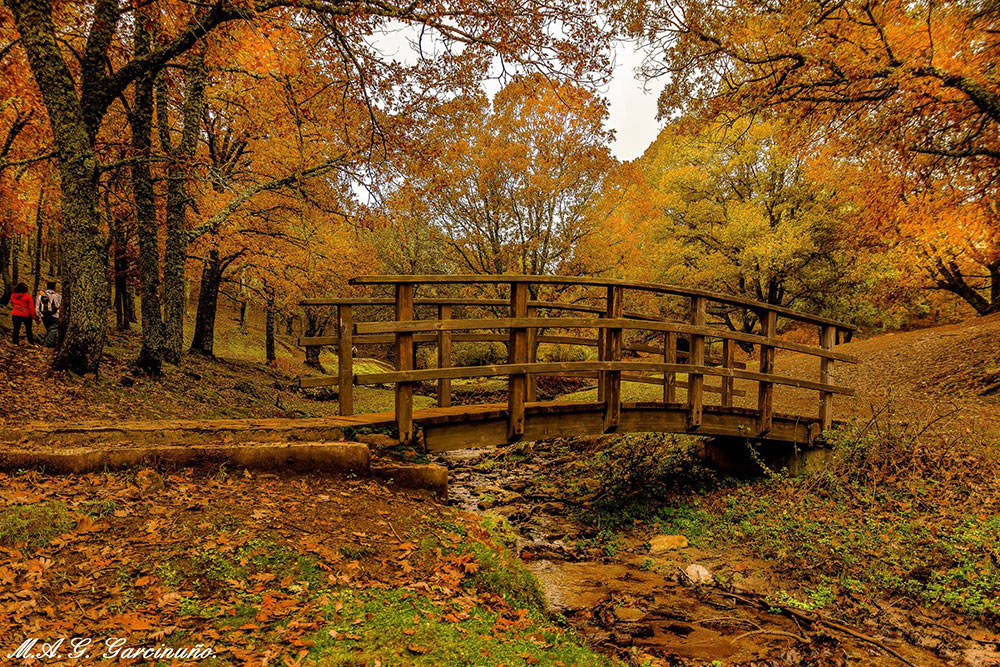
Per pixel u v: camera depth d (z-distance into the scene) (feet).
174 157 34.06
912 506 20.67
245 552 11.79
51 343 38.45
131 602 9.74
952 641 13.53
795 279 80.59
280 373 72.38
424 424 19.61
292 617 9.78
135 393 30.17
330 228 63.41
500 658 9.35
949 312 91.91
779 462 27.30
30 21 25.93
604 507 25.32
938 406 33.09
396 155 40.63
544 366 20.99
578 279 20.90
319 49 34.17
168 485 14.56
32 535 11.27
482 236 67.10
